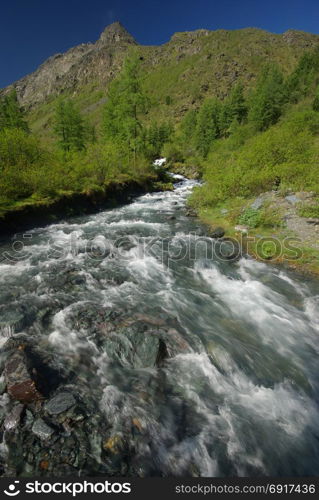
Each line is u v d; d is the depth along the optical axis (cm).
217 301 711
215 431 391
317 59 6022
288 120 3177
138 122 2730
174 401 431
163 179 3036
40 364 469
